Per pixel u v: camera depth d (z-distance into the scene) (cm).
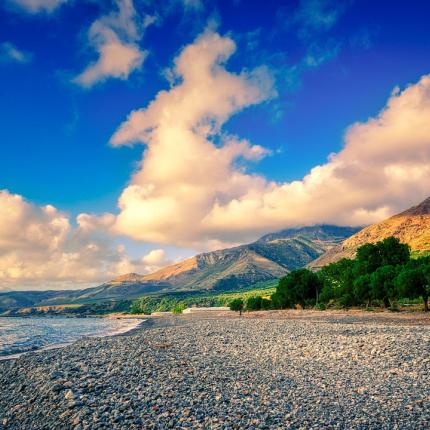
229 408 1445
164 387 1750
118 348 3256
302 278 12162
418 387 1670
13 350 4206
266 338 3603
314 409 1421
